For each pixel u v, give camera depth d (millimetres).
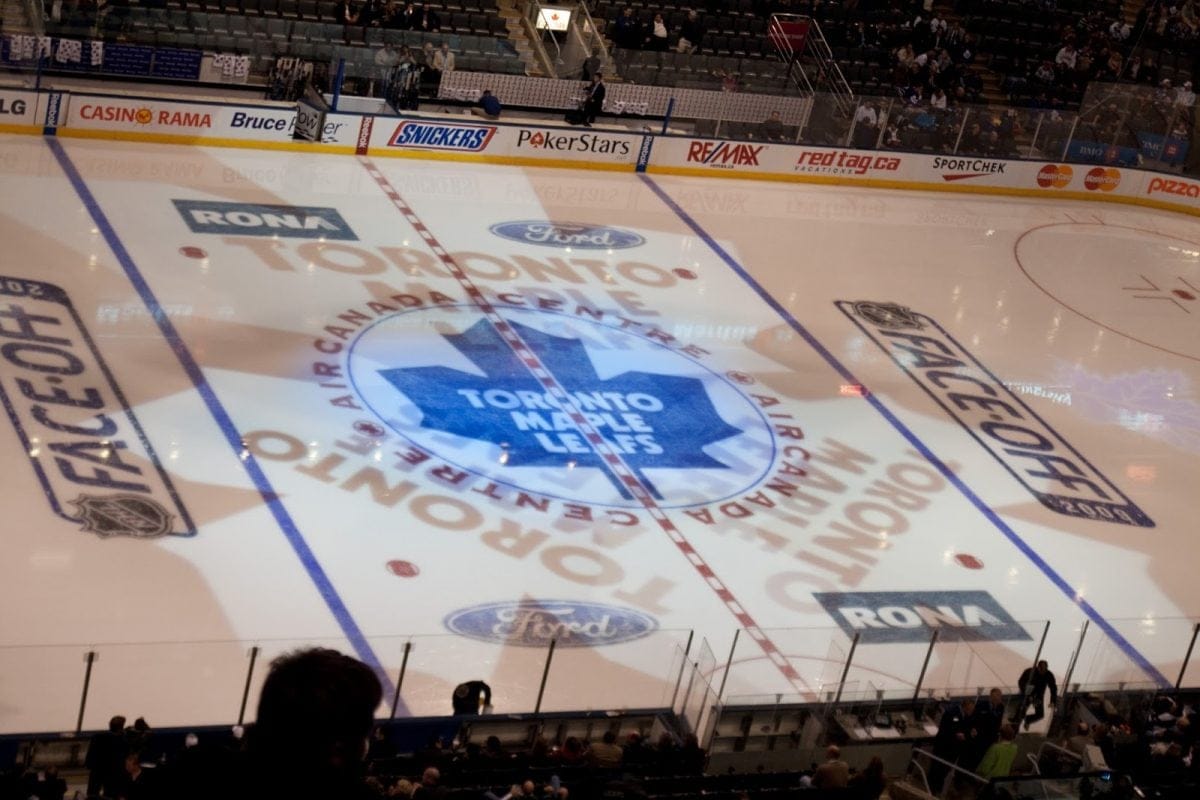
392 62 34969
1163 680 20766
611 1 39688
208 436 21922
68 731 15266
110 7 32312
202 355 24031
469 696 16703
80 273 25641
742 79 37750
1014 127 39562
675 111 37469
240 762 2711
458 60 36094
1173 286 35781
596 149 35688
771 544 22312
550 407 24859
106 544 19141
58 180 29000
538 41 37625
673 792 14414
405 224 30547
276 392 23484
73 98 30688
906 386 28078
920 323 30922
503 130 34719
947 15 44562
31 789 12695
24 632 17312
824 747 17234
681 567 21328
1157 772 16141
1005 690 18391
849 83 41062
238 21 34125
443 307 27500
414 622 19016
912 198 38469
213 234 28234
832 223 35500
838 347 29109
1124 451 27359
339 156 33312
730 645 19703
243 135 32500
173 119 31703
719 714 16781
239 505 20531
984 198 39531
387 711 16891
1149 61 45312
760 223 34562
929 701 17859
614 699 17859
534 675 18094
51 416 21469
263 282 26891
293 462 21781
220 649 16219
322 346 25203
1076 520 24656
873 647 18859
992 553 23266
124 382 22766
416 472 22234
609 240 31906
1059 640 21281
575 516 22016
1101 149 40406
